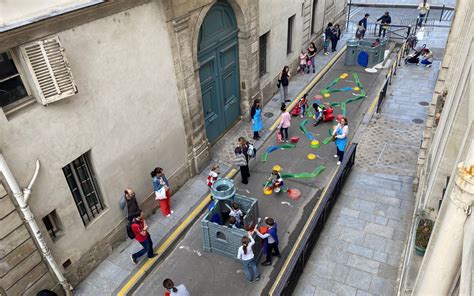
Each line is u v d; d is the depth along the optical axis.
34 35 6.89
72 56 7.74
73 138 8.22
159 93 10.29
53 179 8.02
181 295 7.69
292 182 12.32
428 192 8.10
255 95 15.50
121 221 10.16
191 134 11.95
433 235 5.23
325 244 10.05
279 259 9.74
